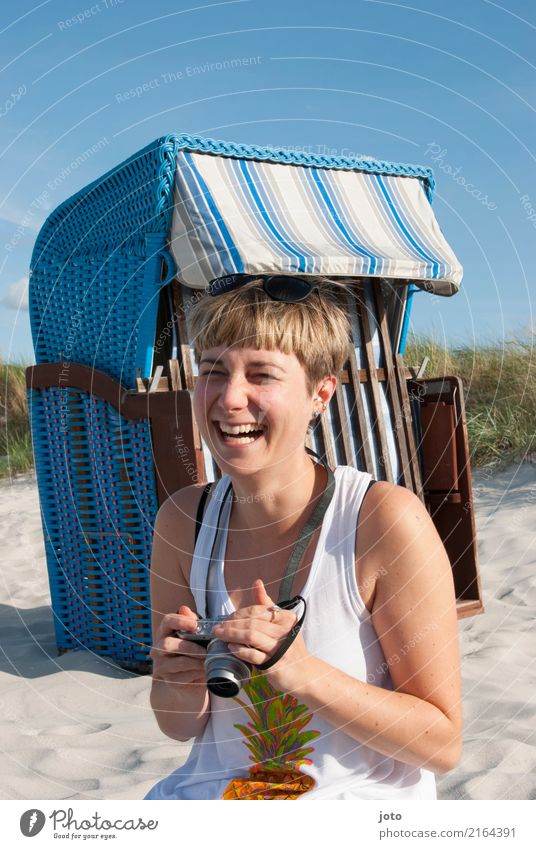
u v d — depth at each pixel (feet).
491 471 22.36
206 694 5.11
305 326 4.86
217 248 10.98
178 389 11.68
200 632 4.58
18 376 32.76
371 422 13.99
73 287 12.67
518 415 23.26
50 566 13.15
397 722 4.58
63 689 11.23
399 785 4.91
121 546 12.29
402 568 4.75
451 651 4.83
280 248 11.32
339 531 4.86
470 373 25.85
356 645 4.80
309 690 4.44
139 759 8.86
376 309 14.19
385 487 4.93
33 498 25.76
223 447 4.90
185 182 11.12
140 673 12.03
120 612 12.39
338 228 12.53
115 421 12.09
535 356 24.95
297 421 4.91
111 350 12.16
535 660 11.43
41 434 13.15
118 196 11.96
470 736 9.13
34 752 9.13
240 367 4.84
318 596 4.80
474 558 13.74
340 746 4.84
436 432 14.29
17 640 13.85
